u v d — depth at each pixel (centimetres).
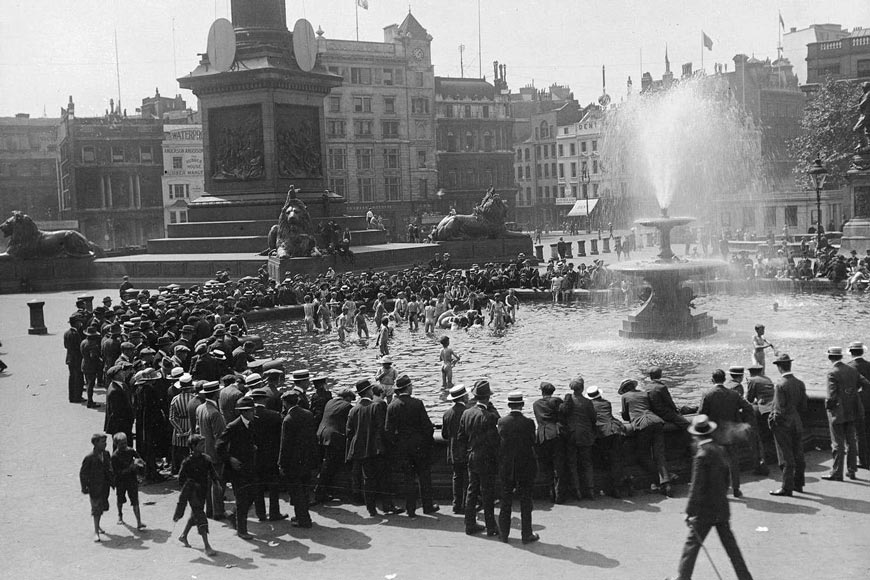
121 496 1500
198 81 6225
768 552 1265
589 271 4953
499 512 1480
